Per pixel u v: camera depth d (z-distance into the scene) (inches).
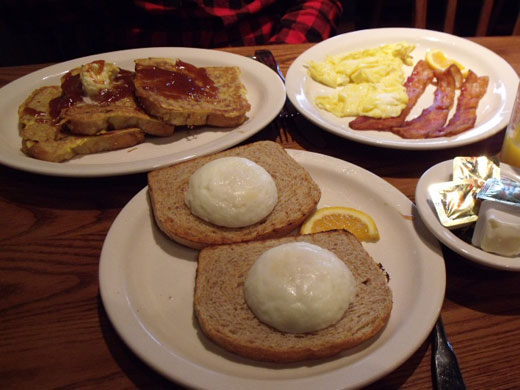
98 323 12.0
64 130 17.6
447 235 12.4
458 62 23.2
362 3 49.9
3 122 18.5
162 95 18.2
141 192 14.7
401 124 18.9
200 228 13.7
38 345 11.4
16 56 32.9
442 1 50.6
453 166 14.0
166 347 10.8
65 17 29.0
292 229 14.4
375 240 13.9
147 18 27.7
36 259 13.5
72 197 15.7
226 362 11.0
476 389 10.7
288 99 20.4
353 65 22.5
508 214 11.8
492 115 18.8
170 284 12.8
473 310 12.2
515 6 47.7
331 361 10.9
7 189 15.9
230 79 20.6
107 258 12.6
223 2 27.7
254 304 11.4
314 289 11.1
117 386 10.8
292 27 28.0
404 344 10.7
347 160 17.3
